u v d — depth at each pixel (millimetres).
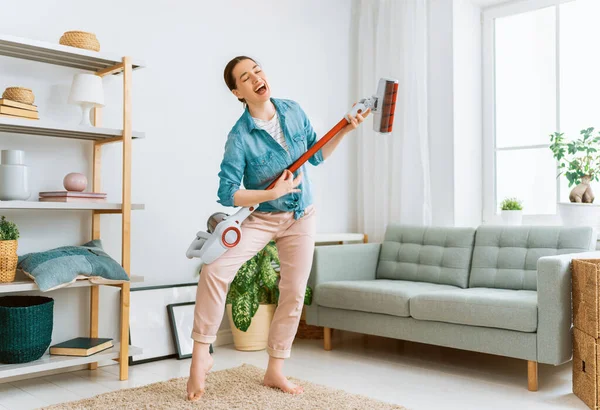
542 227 3242
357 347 3564
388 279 3756
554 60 3758
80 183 2797
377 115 2432
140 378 2850
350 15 4414
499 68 4020
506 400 2480
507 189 3969
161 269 3377
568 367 3049
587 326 2398
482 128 4086
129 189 2809
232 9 3713
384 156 4086
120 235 3217
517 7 3904
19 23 2861
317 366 3078
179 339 3314
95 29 3115
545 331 2561
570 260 2613
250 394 2439
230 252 2383
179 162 3457
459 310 2818
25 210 2887
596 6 3570
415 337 3031
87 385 2727
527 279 3145
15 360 2564
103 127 3031
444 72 3936
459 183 3908
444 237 3566
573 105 3672
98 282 2703
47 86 2959
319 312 3492
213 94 3615
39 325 2619
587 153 3422
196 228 3533
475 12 4066
